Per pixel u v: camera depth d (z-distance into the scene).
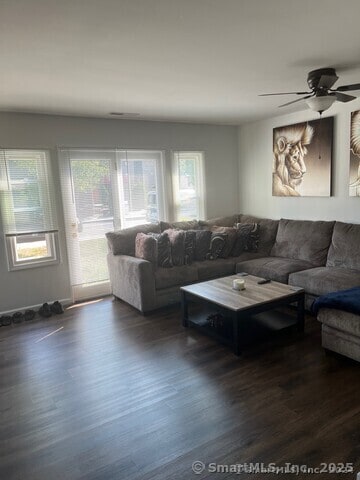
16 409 2.33
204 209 5.51
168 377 2.63
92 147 4.45
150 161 4.96
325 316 2.73
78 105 3.81
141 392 2.46
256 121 5.33
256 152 5.43
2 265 4.00
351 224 3.98
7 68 2.65
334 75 2.95
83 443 1.99
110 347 3.18
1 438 2.07
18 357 3.07
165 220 5.15
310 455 1.82
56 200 4.26
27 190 4.07
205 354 2.97
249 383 2.50
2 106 3.70
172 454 1.87
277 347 3.02
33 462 1.87
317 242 4.18
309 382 2.47
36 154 4.11
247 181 5.69
